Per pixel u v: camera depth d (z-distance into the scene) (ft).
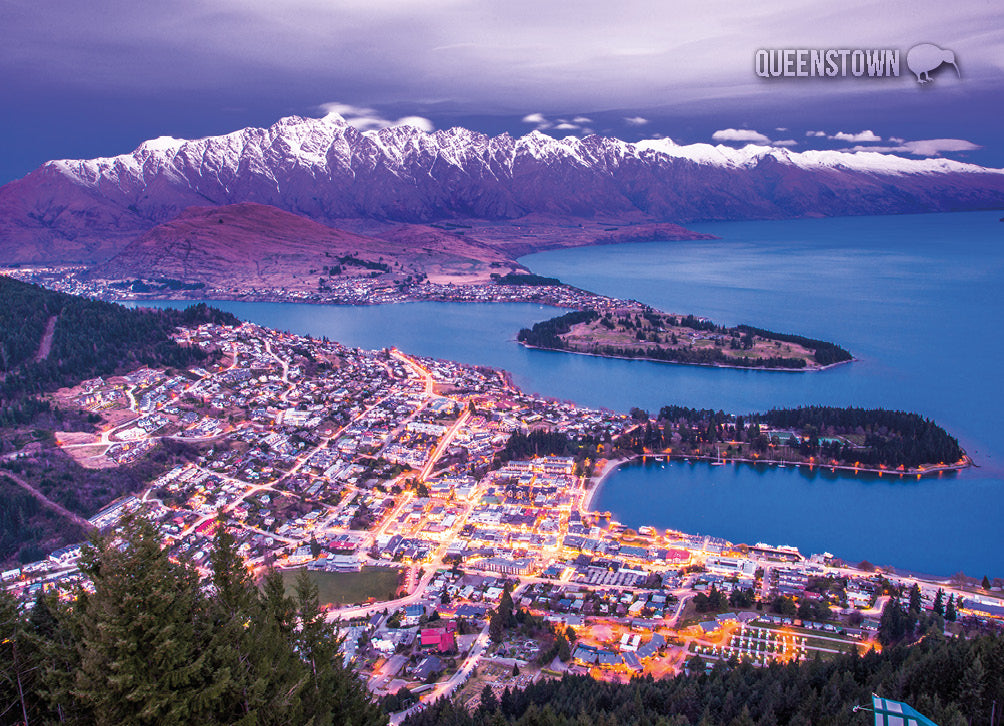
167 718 256.73
